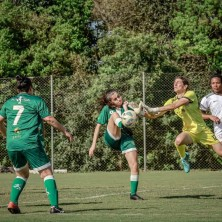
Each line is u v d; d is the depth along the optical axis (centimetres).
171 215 1836
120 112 2397
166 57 5684
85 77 4953
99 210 2009
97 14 7331
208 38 6419
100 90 4825
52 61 6378
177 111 2511
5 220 1733
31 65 6334
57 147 4875
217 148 2512
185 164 2603
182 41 6400
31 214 1892
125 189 3012
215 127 2722
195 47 6362
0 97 4897
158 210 1988
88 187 3189
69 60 6391
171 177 3941
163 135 4803
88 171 4866
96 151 4875
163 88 4747
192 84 4741
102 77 4869
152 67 5578
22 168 1939
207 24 6462
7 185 3444
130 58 5544
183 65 6353
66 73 6359
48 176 1895
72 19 6775
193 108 2477
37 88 4853
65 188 3123
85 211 1978
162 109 2341
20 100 1905
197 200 2345
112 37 6225
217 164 4750
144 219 1734
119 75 4847
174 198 2442
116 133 2386
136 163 2398
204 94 4734
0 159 4966
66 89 4897
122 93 4812
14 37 6481
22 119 1888
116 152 4866
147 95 4762
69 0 6812
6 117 1920
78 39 6700
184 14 6644
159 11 7225
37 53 6359
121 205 2175
